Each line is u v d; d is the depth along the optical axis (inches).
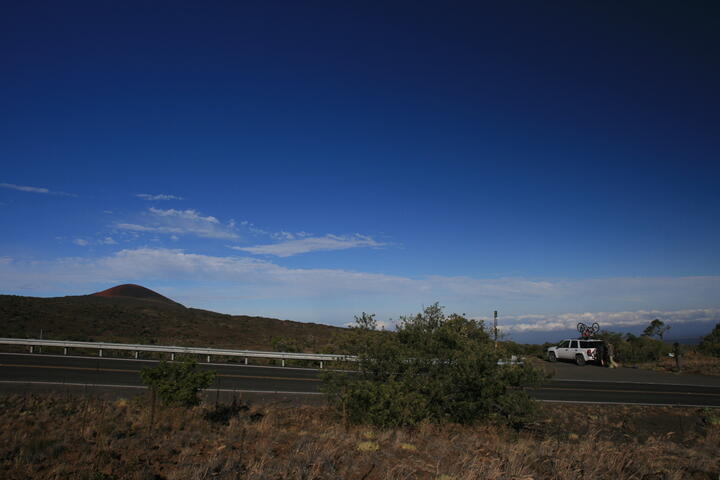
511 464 293.3
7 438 287.7
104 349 994.1
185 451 290.7
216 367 922.1
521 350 518.9
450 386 476.7
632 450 374.3
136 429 352.5
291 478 248.8
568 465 303.0
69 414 387.2
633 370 1171.9
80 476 229.0
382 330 518.9
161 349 1002.7
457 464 290.4
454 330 534.6
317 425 423.8
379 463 291.3
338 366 506.9
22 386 589.9
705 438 502.9
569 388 832.9
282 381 764.6
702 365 1233.4
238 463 271.1
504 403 468.1
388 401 431.5
